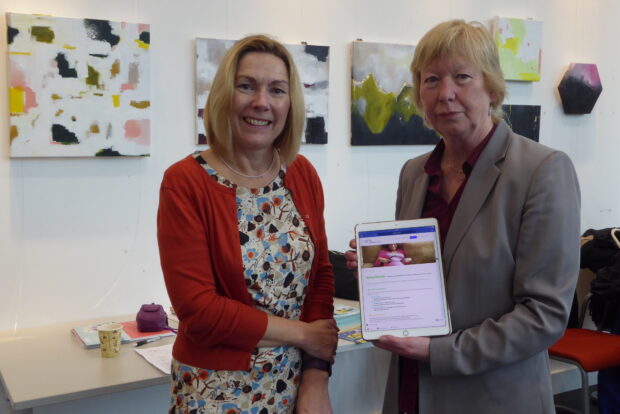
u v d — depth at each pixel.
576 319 3.33
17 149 2.36
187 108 2.69
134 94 2.53
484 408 1.38
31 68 2.35
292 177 1.48
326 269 1.57
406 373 1.55
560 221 1.30
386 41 3.12
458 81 1.39
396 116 3.12
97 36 2.45
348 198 3.10
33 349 2.15
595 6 3.69
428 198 1.56
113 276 2.60
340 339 2.23
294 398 1.44
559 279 1.30
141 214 2.64
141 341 2.19
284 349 1.40
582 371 2.79
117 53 2.48
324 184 3.03
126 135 2.53
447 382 1.41
